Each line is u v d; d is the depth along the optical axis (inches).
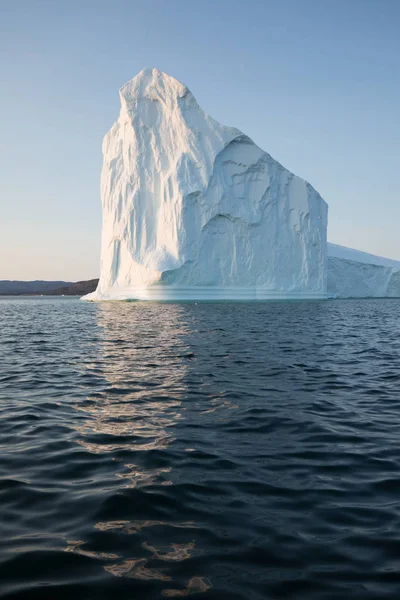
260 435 214.8
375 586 104.9
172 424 232.4
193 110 1946.4
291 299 1984.5
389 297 2571.4
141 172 1946.4
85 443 204.2
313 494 152.0
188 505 144.6
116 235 1951.3
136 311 1307.8
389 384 327.9
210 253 1881.2
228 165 1942.7
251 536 126.5
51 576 109.8
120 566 113.7
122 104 2012.8
